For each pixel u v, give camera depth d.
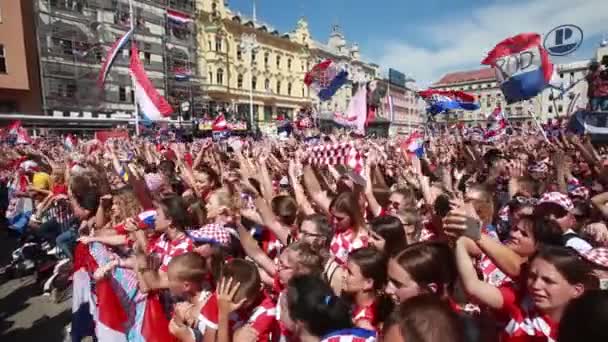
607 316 1.42
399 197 4.60
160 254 4.02
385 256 2.73
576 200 4.61
